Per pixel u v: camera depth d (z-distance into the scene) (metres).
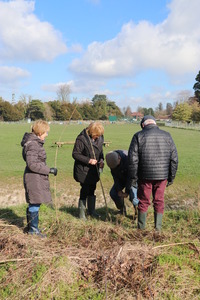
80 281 3.16
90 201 5.79
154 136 4.41
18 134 35.38
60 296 2.94
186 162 14.12
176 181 10.23
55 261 3.35
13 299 2.89
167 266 3.37
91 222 5.00
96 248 3.77
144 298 2.93
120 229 4.41
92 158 5.30
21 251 3.59
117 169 5.45
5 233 4.05
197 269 3.40
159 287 3.06
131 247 3.67
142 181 4.56
